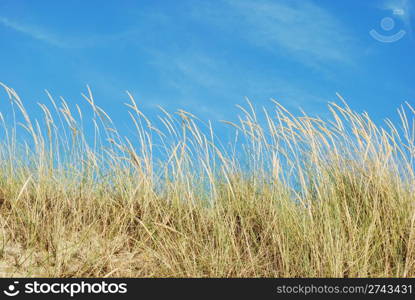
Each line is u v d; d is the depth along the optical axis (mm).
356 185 3908
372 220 3451
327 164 4039
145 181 3898
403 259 3414
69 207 3707
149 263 3320
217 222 3549
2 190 3793
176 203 3912
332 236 3449
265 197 3965
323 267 3223
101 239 3471
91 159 3969
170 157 3967
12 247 3213
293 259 3398
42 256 3170
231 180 4148
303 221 3469
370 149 3982
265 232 3643
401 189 3852
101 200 3924
